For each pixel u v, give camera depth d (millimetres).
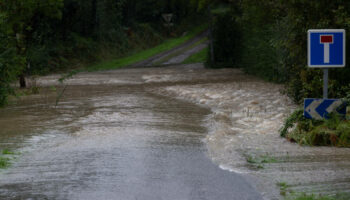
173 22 99438
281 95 20188
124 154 8594
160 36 91750
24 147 9461
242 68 43250
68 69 59031
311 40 9680
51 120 13766
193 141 10086
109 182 6715
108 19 77062
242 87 24734
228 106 17156
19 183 6688
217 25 51094
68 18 65688
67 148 9242
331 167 7465
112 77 37156
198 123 13180
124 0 82750
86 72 46812
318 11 13992
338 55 9688
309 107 9984
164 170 7426
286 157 8289
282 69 23594
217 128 12102
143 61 66812
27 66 29562
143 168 7543
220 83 28234
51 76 42656
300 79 16062
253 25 34500
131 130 11578
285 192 6184
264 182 6691
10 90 19109
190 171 7367
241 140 10156
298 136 9828
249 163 7926
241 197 6016
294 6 14484
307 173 7117
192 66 55406
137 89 25594
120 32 79875
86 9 69938
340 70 13734
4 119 14148
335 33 9656
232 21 50312
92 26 73375
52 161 8078
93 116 14625
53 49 59406
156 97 21125
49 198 5969
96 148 9172
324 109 9953
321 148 9141
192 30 97625
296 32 14711
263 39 30016
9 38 20969
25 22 30500
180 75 37781
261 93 21312
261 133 11234
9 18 26609
